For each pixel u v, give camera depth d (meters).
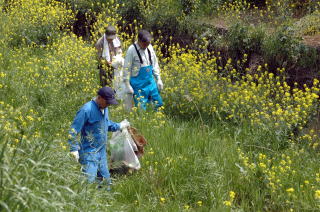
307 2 13.18
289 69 10.76
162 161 6.87
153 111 8.90
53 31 13.98
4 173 3.92
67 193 4.75
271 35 11.32
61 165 5.29
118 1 14.84
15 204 3.85
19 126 6.07
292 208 5.81
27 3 14.85
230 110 8.77
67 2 15.87
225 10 14.13
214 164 6.57
